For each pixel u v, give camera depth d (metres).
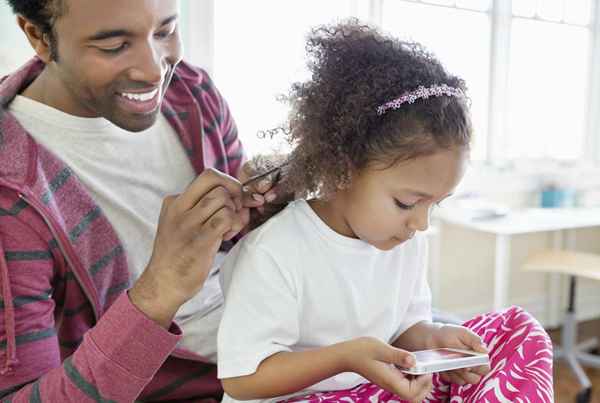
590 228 2.96
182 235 0.65
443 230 2.61
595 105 2.91
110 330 0.65
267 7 2.16
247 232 0.94
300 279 0.80
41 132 0.81
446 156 0.73
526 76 2.72
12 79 0.83
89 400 0.64
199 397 0.92
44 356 0.71
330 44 0.81
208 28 2.05
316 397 0.79
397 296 0.89
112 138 0.86
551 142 2.84
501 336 0.82
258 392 0.74
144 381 0.66
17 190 0.70
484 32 2.58
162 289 0.65
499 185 2.71
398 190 0.74
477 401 0.72
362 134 0.75
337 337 0.85
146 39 0.69
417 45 0.82
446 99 0.75
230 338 0.76
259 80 2.19
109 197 0.85
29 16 0.68
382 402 0.80
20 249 0.70
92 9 0.65
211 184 0.68
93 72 0.69
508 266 2.78
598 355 2.60
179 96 0.98
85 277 0.78
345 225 0.83
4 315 0.67
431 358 0.73
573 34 2.80
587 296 2.97
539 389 0.68
